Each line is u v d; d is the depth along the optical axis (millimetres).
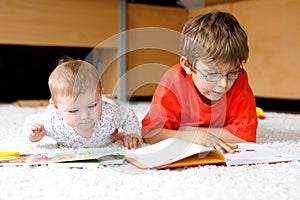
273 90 2021
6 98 2369
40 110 1896
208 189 613
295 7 1884
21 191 622
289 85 1944
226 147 859
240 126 997
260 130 1271
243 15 2158
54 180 668
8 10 2070
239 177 680
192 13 2525
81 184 648
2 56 2332
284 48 1952
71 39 2219
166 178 674
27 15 2111
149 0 2535
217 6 2350
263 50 2055
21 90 2379
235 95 1016
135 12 2387
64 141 964
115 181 662
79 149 920
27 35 2123
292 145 986
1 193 613
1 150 947
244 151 868
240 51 922
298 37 1881
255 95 2117
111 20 2305
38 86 2395
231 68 896
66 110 878
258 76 2092
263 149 890
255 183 647
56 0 2156
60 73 866
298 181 657
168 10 2496
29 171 729
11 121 1501
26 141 1063
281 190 613
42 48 2367
